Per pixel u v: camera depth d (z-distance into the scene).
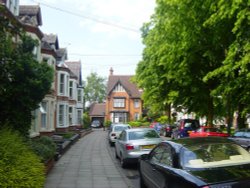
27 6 27.02
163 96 31.62
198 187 5.76
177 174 6.52
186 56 21.83
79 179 11.67
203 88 25.77
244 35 15.76
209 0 16.92
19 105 13.25
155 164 8.12
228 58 16.34
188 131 30.34
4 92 12.57
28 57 13.18
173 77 24.70
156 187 7.86
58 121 38.75
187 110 33.12
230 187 5.68
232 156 6.89
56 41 38.88
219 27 18.27
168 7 21.17
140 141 14.30
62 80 39.88
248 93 20.52
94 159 17.20
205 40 20.33
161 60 22.92
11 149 7.64
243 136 19.28
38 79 13.30
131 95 78.44
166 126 40.03
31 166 7.64
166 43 22.36
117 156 17.27
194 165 6.68
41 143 14.25
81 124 57.38
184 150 7.12
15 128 13.15
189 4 18.05
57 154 16.41
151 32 29.77
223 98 21.78
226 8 14.91
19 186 6.71
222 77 20.16
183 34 19.41
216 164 6.63
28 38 13.52
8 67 12.38
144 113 78.00
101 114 86.56
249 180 5.81
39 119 26.39
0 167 6.75
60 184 10.79
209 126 27.39
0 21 9.90
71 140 25.66
